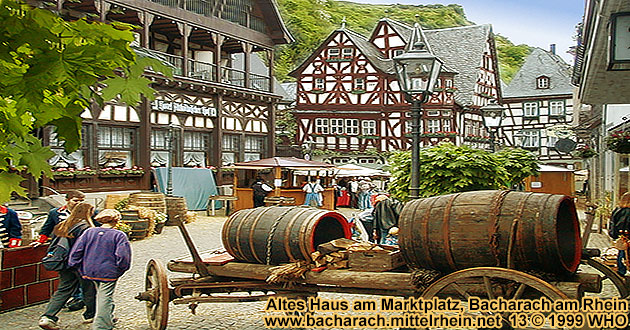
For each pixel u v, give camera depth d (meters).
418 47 9.22
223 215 26.39
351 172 34.72
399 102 49.97
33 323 7.84
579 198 30.33
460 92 54.41
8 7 3.03
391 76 50.12
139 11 25.83
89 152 23.97
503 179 10.65
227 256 7.40
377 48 53.59
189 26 28.50
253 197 26.84
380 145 50.22
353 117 50.53
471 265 5.19
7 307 8.44
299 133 51.31
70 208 8.98
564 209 5.25
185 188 26.02
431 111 50.62
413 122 9.14
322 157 50.62
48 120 3.44
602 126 24.95
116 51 3.31
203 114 29.34
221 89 30.03
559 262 4.89
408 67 9.12
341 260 6.20
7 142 3.46
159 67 3.54
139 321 7.87
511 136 63.72
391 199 10.88
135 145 26.14
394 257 5.88
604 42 9.70
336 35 50.97
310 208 6.85
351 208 34.00
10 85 3.03
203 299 6.96
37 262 8.83
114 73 3.36
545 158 61.84
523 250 4.94
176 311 8.38
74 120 3.53
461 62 56.19
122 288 9.98
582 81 14.38
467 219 5.19
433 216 5.42
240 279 7.08
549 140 62.03
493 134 19.33
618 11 8.12
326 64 50.97
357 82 50.62
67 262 7.44
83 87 3.34
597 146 28.53
